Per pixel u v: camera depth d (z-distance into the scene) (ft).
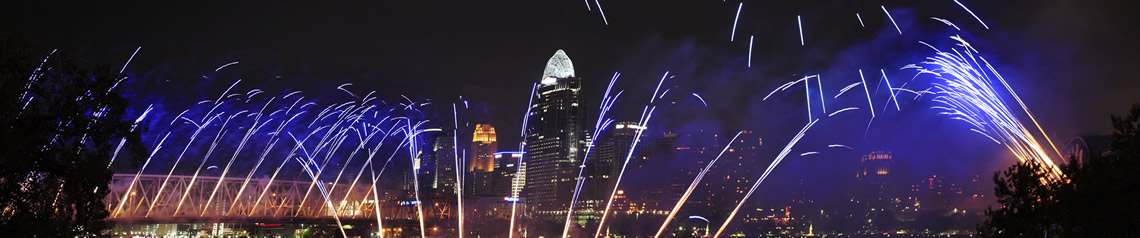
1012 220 164.25
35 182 160.45
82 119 153.69
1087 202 147.23
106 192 167.02
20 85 140.87
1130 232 146.92
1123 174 143.64
